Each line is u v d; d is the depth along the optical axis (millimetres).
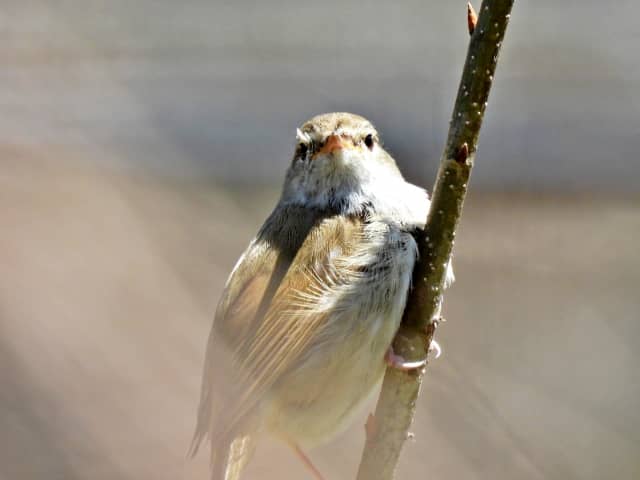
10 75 11242
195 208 11164
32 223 10148
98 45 11750
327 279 7594
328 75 12734
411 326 6691
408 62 12695
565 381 10219
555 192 12062
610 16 13211
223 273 10234
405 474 7898
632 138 12352
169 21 12203
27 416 8125
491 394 9969
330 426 7832
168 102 11930
